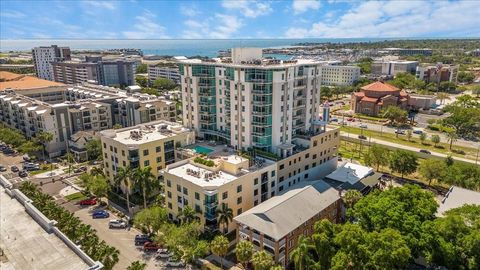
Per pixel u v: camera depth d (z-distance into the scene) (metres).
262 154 103.19
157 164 108.75
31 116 150.75
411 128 188.75
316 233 67.19
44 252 54.03
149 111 153.75
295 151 109.19
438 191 110.56
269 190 97.94
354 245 59.53
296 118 114.75
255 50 118.62
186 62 119.50
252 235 73.50
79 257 52.81
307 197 81.62
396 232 60.62
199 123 123.25
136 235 84.88
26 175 122.75
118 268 72.75
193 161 96.31
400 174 125.31
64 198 105.19
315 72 117.62
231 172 90.81
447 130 179.12
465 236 61.00
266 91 100.62
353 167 112.62
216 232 81.38
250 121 105.62
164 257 76.19
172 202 90.81
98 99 162.38
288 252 72.06
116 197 105.19
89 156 138.38
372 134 175.88
